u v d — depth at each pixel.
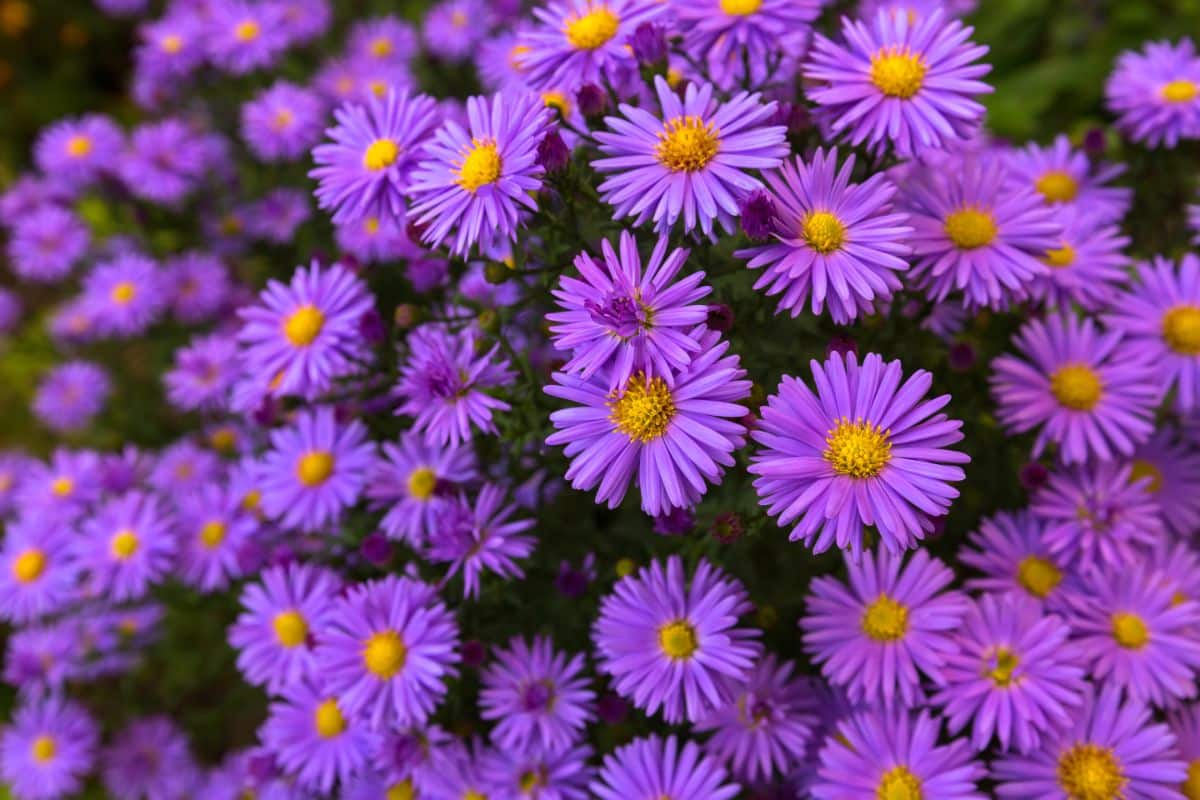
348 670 0.34
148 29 0.53
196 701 0.49
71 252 0.53
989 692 0.33
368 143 0.34
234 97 0.53
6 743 0.47
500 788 0.35
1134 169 0.41
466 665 0.35
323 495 0.37
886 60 0.32
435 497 0.36
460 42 0.48
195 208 0.52
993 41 0.55
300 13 0.51
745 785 0.36
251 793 0.44
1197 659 0.34
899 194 0.34
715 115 0.31
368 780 0.38
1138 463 0.37
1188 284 0.37
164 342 0.52
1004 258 0.33
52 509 0.44
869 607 0.34
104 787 0.50
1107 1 0.53
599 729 0.36
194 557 0.41
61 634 0.45
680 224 0.32
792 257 0.30
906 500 0.29
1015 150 0.44
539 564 0.36
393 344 0.36
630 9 0.34
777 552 0.35
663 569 0.35
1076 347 0.35
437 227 0.32
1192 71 0.39
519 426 0.34
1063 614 0.35
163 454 0.48
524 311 0.37
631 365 0.29
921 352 0.34
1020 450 0.36
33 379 0.64
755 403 0.31
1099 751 0.33
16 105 0.75
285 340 0.36
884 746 0.33
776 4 0.33
